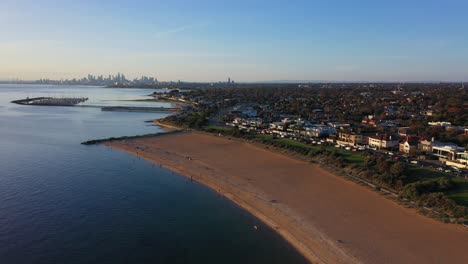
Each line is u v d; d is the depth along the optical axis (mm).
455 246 51062
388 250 50969
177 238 56125
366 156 97062
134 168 96188
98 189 77938
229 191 77438
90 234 56656
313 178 84500
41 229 57906
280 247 53375
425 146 104562
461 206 60344
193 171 93250
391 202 67438
